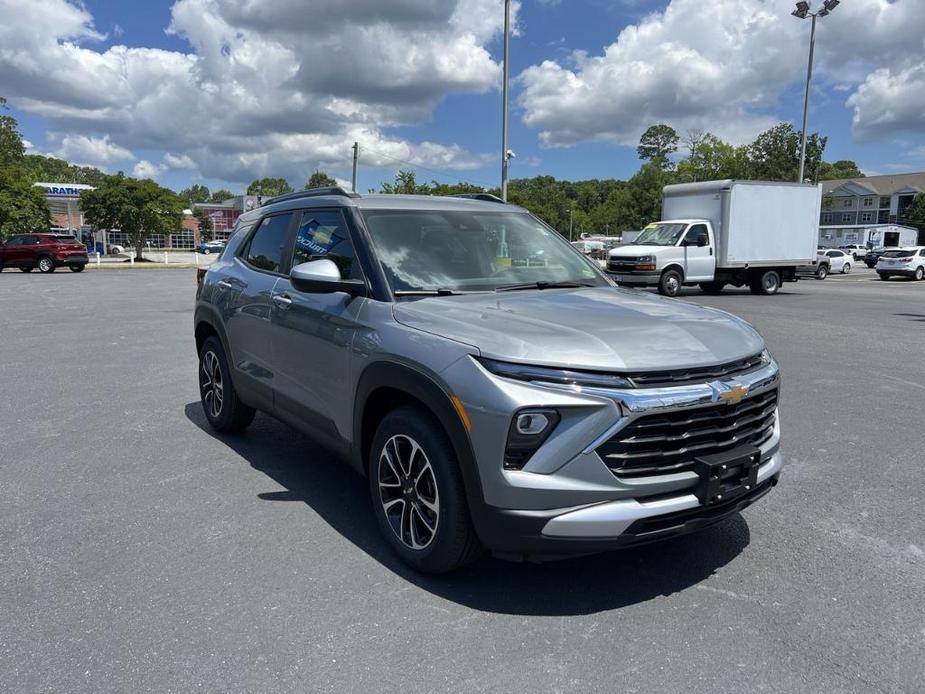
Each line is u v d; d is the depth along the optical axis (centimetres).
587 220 11306
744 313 1538
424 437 310
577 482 270
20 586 318
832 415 635
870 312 1562
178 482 453
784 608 303
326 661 263
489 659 264
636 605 305
